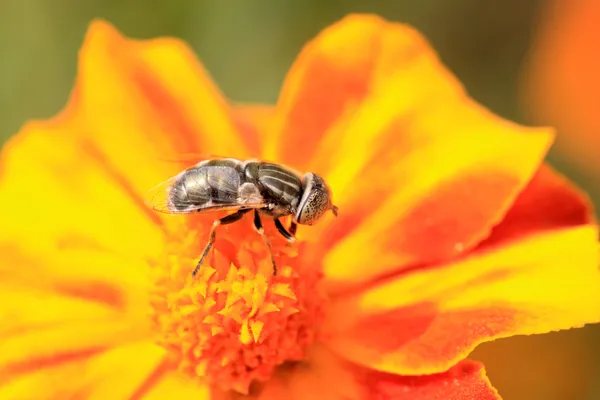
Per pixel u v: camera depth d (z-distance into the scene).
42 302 0.12
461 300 0.12
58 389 0.12
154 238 0.12
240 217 0.12
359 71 0.13
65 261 0.12
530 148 0.12
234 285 0.11
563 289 0.11
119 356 0.12
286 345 0.12
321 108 0.12
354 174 0.12
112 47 0.13
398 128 0.12
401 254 0.12
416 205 0.12
